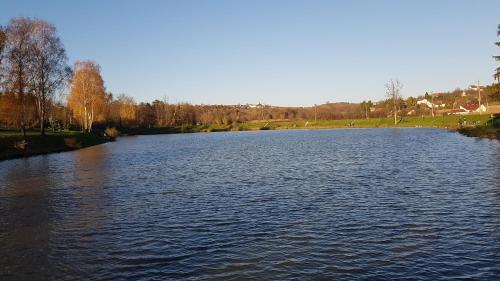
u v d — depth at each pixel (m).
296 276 13.29
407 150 51.62
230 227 18.86
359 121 148.38
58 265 14.59
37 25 66.44
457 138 67.62
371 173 33.75
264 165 42.56
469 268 13.54
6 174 37.56
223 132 151.50
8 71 61.50
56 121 116.19
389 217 19.78
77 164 45.66
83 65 97.81
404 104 192.12
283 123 170.62
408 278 12.92
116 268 14.23
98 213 21.97
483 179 28.67
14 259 15.23
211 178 34.12
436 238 16.50
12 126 90.06
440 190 25.67
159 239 17.28
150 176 35.75
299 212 21.31
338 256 14.87
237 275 13.48
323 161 44.16
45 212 22.34
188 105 192.50
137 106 168.12
